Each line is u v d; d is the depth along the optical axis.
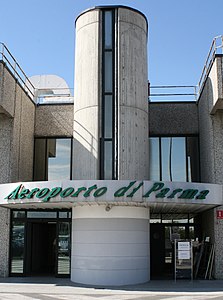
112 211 14.77
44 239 21.84
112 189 13.16
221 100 15.27
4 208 17.28
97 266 14.49
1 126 17.33
